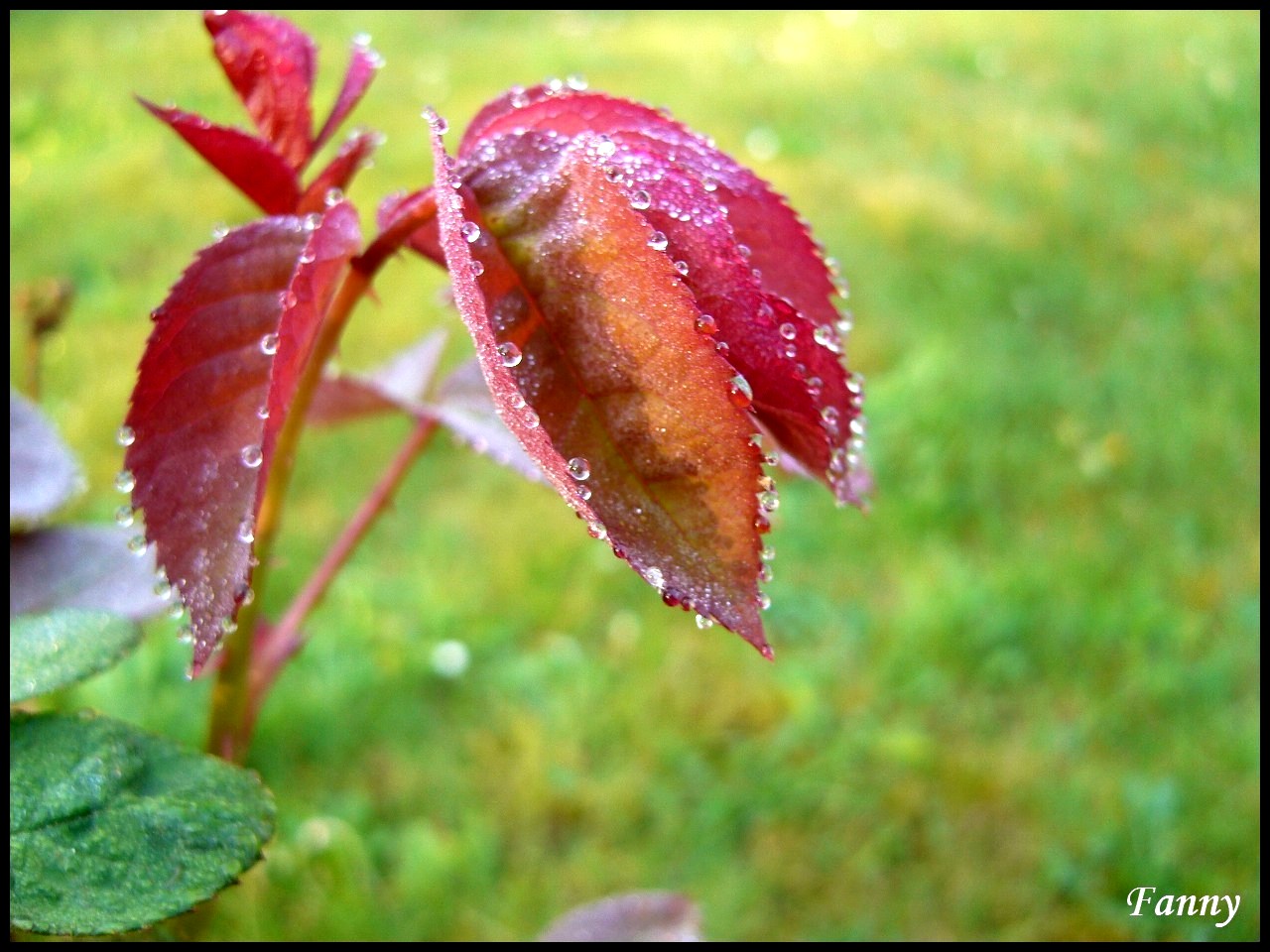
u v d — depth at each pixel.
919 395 0.54
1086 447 0.53
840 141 0.81
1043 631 0.43
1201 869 0.35
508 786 0.38
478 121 0.13
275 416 0.11
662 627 0.44
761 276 0.13
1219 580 0.46
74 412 0.51
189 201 0.69
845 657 0.42
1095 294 0.65
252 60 0.13
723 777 0.38
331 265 0.12
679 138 0.12
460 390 0.17
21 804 0.12
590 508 0.10
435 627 0.43
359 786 0.37
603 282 0.11
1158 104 0.89
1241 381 0.57
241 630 0.14
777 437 0.12
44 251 0.62
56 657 0.13
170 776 0.12
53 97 0.76
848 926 0.34
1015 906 0.34
